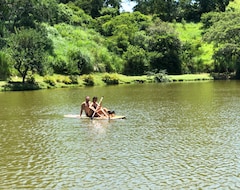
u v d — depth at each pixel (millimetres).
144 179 12320
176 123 22266
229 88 49344
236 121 22719
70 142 17531
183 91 45281
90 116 24641
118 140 17844
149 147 16422
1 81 53281
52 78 56250
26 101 35094
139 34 90250
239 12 83750
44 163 14203
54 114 26297
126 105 31125
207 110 27609
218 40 78750
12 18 77562
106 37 93688
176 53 86625
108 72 73875
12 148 16516
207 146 16531
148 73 72625
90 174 12875
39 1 82250
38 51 53469
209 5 126688
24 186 11820
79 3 121000
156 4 127875
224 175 12625
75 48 69438
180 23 119062
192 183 11914
